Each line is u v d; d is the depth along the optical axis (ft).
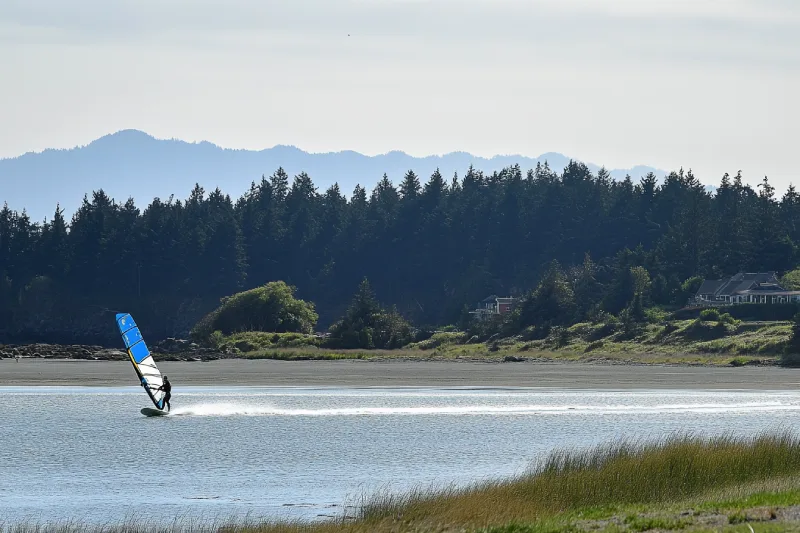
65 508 258.16
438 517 206.80
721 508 186.09
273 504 261.03
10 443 362.53
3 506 261.24
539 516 201.36
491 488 233.76
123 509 255.50
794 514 172.14
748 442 278.46
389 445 364.17
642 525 171.63
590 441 375.86
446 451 350.43
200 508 256.73
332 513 248.32
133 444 362.12
